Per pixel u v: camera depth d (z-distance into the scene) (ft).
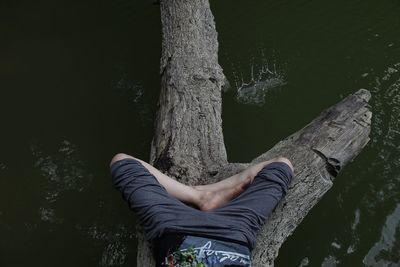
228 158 14.35
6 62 19.19
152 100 16.62
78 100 17.07
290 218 9.89
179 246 8.09
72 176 14.44
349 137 11.12
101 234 12.89
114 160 9.71
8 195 14.12
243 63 17.71
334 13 19.77
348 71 16.97
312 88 16.43
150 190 9.05
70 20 21.43
